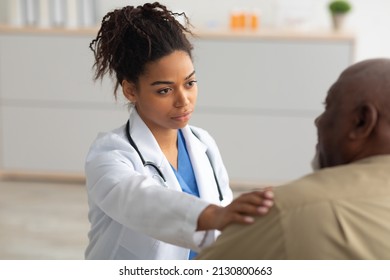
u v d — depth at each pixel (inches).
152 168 67.4
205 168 72.5
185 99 63.9
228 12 209.9
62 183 209.9
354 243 41.4
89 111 202.4
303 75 191.5
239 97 195.2
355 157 46.4
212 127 198.2
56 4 199.5
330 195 43.1
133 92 66.5
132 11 64.4
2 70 202.5
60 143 206.5
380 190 43.3
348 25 209.9
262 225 43.4
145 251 65.9
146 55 62.6
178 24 65.0
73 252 158.2
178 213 54.1
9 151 209.2
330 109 46.8
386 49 209.9
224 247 44.7
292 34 189.0
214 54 192.5
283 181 200.4
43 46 199.0
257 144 198.4
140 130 68.2
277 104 194.4
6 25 202.1
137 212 56.9
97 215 67.7
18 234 169.5
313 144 196.1
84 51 197.5
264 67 192.1
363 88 44.7
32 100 203.9
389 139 44.8
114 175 61.2
